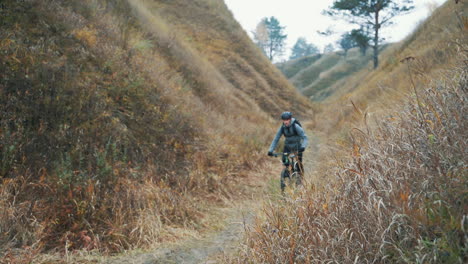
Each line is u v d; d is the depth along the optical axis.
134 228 3.89
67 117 4.89
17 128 4.30
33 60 5.14
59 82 5.17
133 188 4.55
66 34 6.46
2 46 4.96
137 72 7.32
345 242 2.18
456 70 3.18
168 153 6.07
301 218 2.74
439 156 2.20
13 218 3.30
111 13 10.35
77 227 3.63
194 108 8.45
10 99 4.45
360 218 2.26
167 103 7.27
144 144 5.82
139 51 8.79
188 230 4.32
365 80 21.50
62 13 6.96
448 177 1.98
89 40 6.75
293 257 2.46
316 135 13.46
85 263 3.19
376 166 2.50
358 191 2.42
